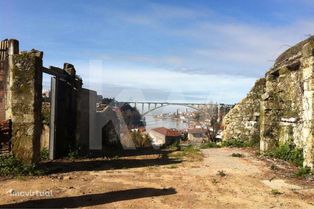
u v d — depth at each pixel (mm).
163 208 7473
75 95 15805
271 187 9469
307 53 11234
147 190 8953
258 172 11523
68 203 7734
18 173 10680
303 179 10430
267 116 16109
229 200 8188
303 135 11836
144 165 12922
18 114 11164
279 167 12406
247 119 20531
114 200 7996
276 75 16219
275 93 16109
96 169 12016
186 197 8359
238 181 10156
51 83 13695
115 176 10742
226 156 15539
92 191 8789
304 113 11500
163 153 16875
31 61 11203
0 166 10789
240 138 20625
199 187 9383
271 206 7758
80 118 16266
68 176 10633
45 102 16094
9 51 11734
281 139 15430
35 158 11258
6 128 11148
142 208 7441
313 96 11008
